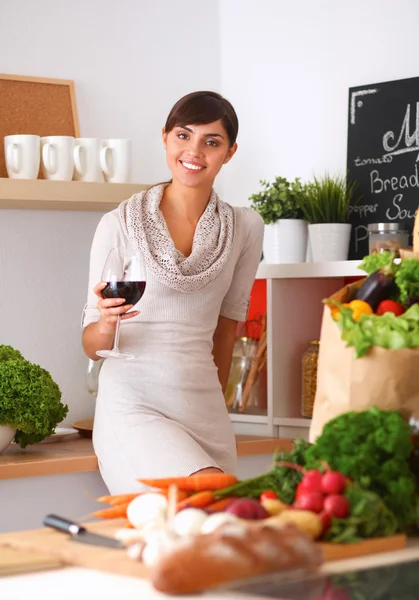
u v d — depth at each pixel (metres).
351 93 3.55
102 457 2.83
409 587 1.15
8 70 3.53
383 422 1.43
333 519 1.33
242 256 3.08
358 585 1.16
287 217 3.49
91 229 3.70
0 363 2.99
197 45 4.02
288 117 3.82
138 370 2.80
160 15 3.92
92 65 3.73
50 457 2.92
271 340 3.49
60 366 3.61
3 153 3.45
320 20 3.70
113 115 3.79
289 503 1.48
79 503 2.94
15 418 2.95
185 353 2.85
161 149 3.92
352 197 3.55
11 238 3.52
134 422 2.75
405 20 3.43
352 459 1.40
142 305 2.82
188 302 2.87
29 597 1.12
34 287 3.57
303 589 1.14
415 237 1.91
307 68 3.75
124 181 3.46
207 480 1.60
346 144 3.61
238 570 1.10
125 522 1.53
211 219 2.96
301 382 3.55
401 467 1.43
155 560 1.12
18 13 3.56
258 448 3.32
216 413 2.90
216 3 4.05
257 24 3.93
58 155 3.33
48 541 1.36
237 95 4.01
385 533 1.36
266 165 3.90
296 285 3.56
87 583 1.18
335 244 3.40
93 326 2.82
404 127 3.41
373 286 1.66
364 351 1.49
